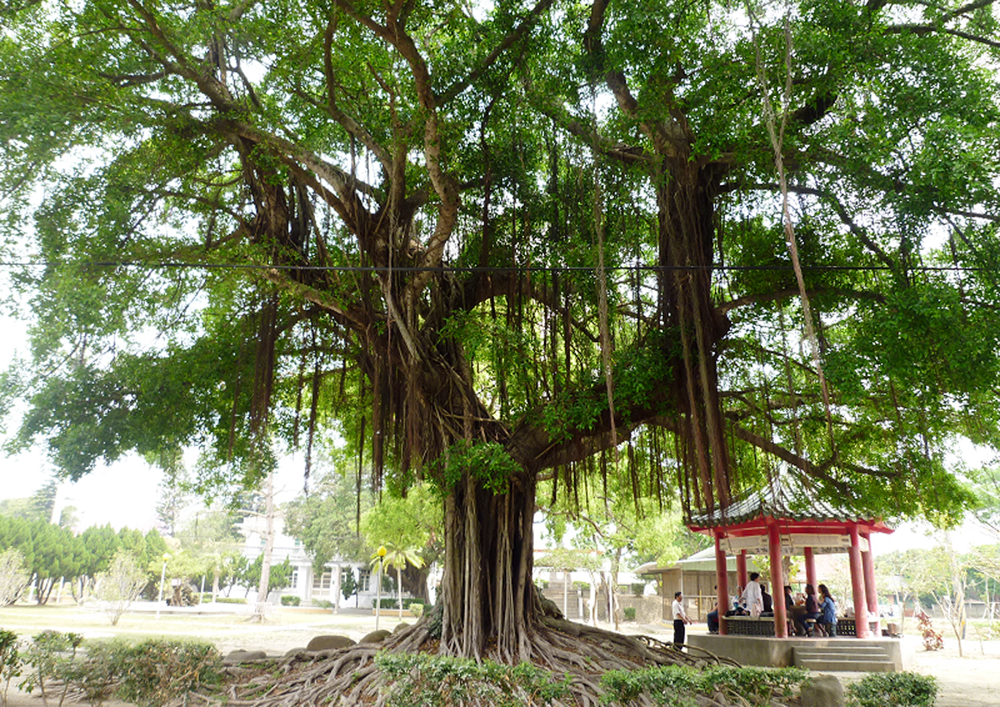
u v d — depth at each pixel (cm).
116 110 938
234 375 1309
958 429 1224
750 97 942
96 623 2645
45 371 1162
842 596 2866
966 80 876
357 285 1129
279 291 1137
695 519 1834
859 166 898
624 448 1371
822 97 939
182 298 1130
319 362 1256
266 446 1355
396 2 809
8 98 869
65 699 987
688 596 3662
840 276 1098
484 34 1060
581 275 1176
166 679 938
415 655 823
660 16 917
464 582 1096
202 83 1048
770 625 1666
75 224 974
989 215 870
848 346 984
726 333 1105
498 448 1005
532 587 1169
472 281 1277
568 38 1098
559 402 1076
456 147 1088
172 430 1295
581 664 1021
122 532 4956
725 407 1320
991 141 863
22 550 4212
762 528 1734
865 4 968
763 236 1170
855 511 1337
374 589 5253
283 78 1103
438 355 1180
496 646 1045
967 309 913
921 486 1257
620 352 1105
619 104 1055
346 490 4303
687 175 1024
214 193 1310
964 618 2278
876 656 1517
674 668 796
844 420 1264
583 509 2028
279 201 1148
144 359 1215
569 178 1173
